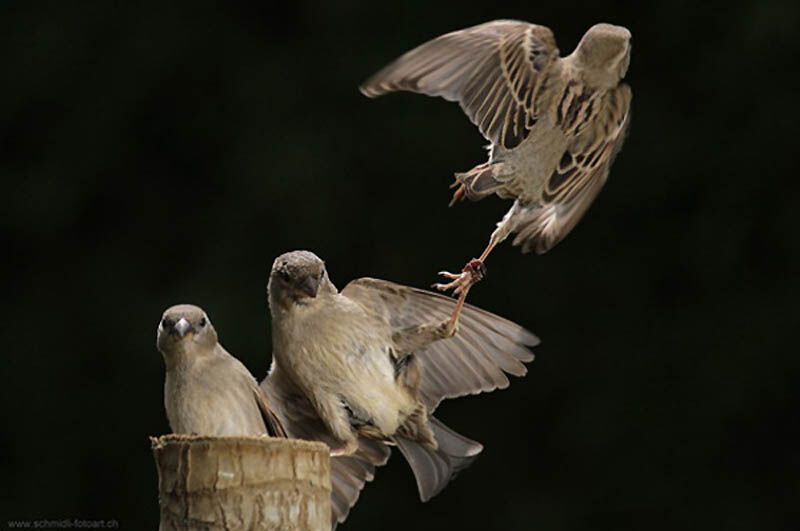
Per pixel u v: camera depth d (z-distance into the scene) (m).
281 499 5.18
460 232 14.98
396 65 6.60
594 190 6.75
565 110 6.61
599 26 6.69
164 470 5.23
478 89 6.68
